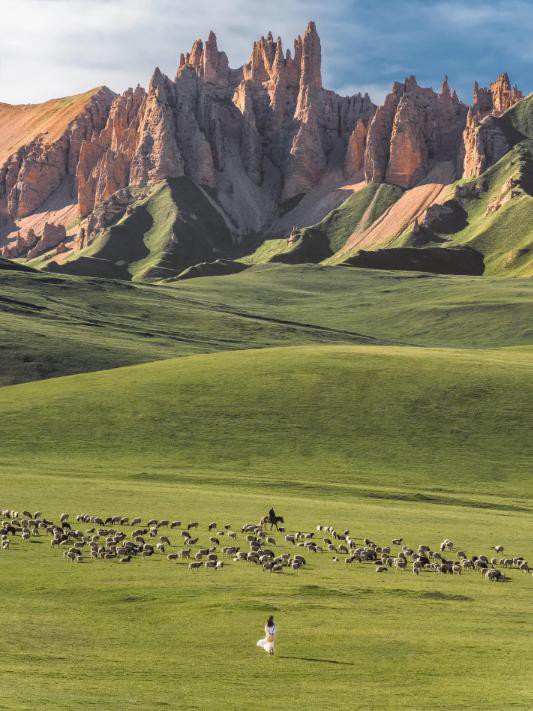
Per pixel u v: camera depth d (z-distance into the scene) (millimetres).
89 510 71500
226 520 69188
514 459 100750
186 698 27078
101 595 42594
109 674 29641
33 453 99688
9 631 35188
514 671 31062
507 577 52125
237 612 39250
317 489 86625
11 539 58781
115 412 115062
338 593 44094
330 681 29734
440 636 36000
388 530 67188
